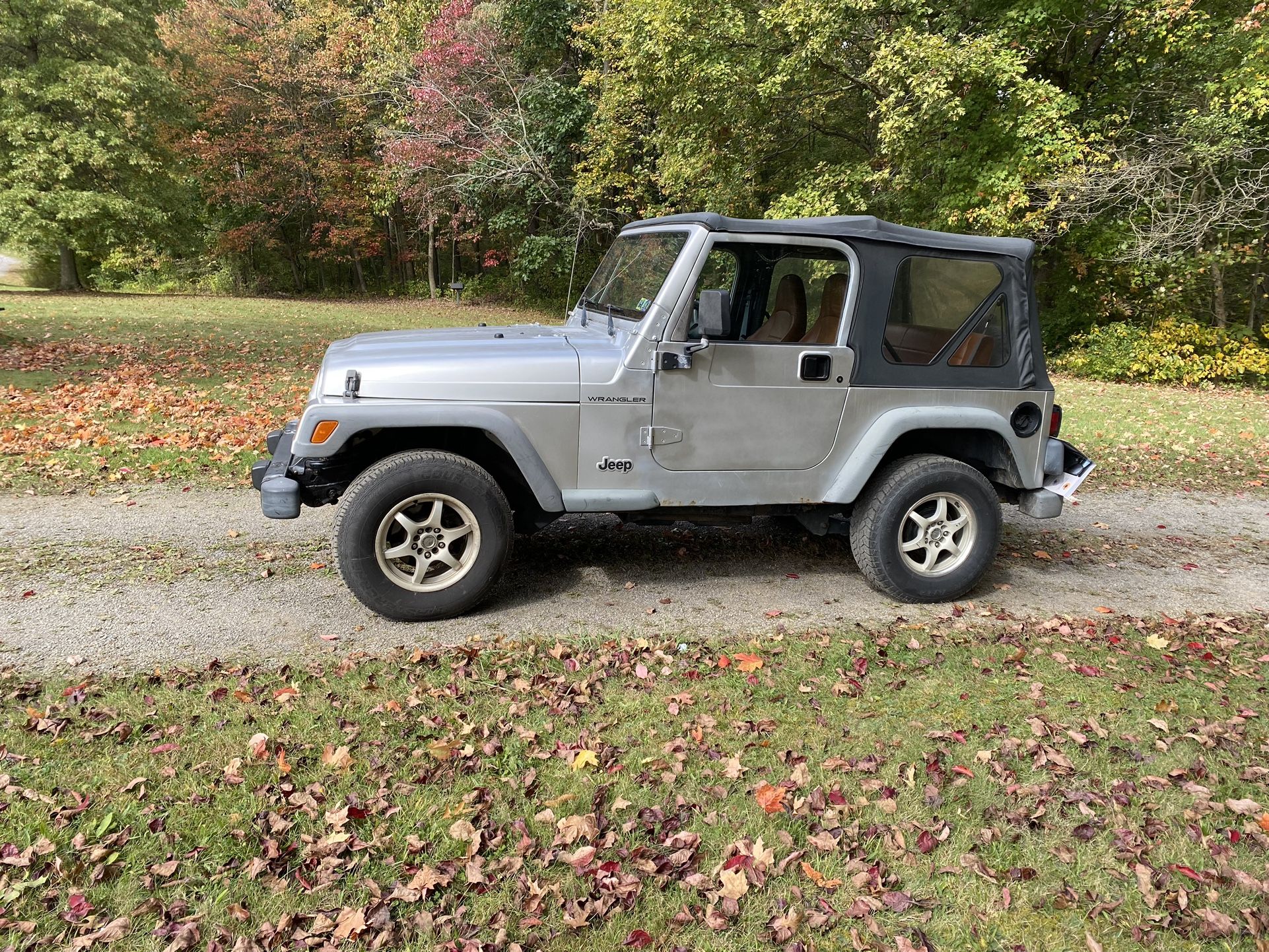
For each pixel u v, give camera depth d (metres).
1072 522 6.41
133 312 19.48
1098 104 14.25
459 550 4.14
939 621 4.36
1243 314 16.83
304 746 2.95
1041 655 3.95
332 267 34.03
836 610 4.45
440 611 4.03
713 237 3.94
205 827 2.51
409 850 2.46
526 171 22.06
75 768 2.76
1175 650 4.10
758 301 4.14
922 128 12.28
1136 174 12.48
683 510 4.43
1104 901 2.37
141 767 2.78
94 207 23.55
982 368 4.45
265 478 3.93
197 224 29.55
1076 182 12.16
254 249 31.56
